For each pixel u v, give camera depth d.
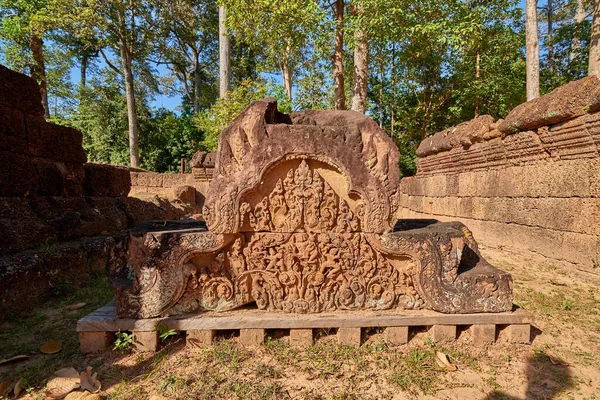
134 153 16.77
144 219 6.64
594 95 3.78
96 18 14.45
